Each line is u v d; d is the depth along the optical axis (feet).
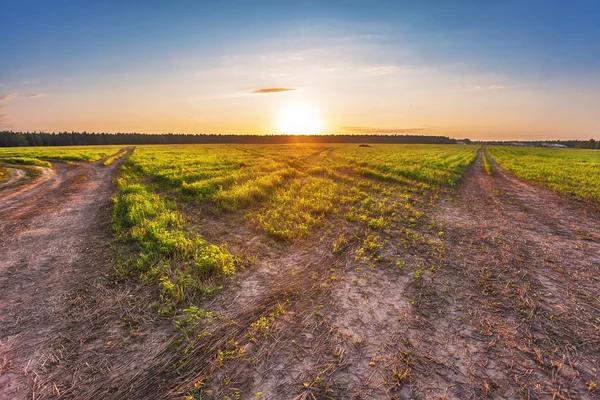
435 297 18.21
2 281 20.20
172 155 143.84
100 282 19.90
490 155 183.42
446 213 39.29
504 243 27.71
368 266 22.66
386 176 69.10
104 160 123.75
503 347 13.89
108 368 12.79
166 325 15.55
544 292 18.75
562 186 59.93
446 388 11.69
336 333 14.87
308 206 39.86
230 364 12.91
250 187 50.52
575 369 12.66
